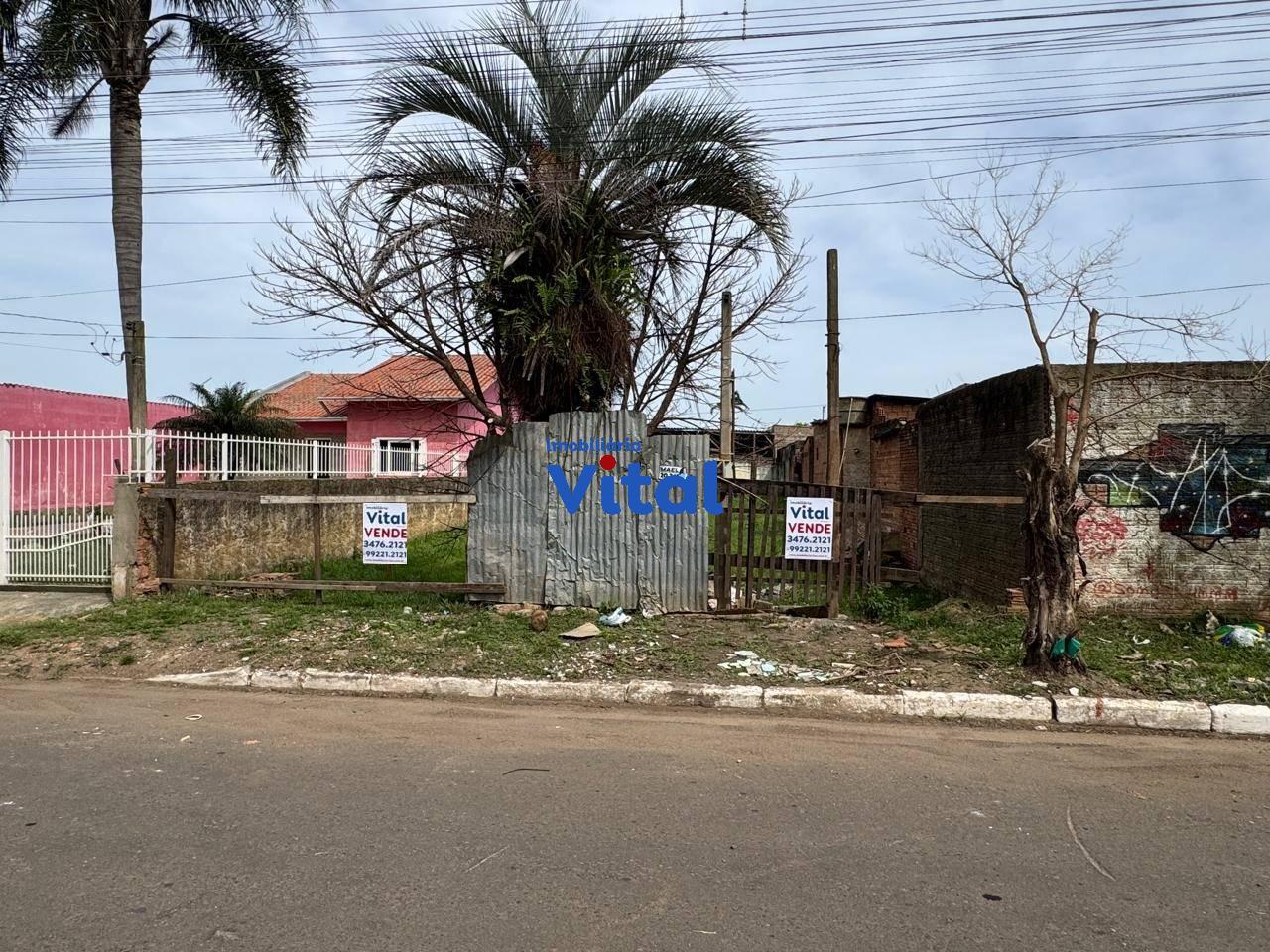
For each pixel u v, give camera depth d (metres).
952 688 6.38
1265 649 7.36
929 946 3.10
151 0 12.53
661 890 3.49
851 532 8.63
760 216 9.73
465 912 3.29
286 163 12.99
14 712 6.07
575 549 8.63
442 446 21.94
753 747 5.41
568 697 6.53
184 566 10.08
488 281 9.05
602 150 9.23
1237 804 4.55
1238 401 8.55
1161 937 3.19
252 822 4.13
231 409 20.67
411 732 5.66
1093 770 5.08
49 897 3.38
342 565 12.03
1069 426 8.64
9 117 12.68
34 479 10.16
